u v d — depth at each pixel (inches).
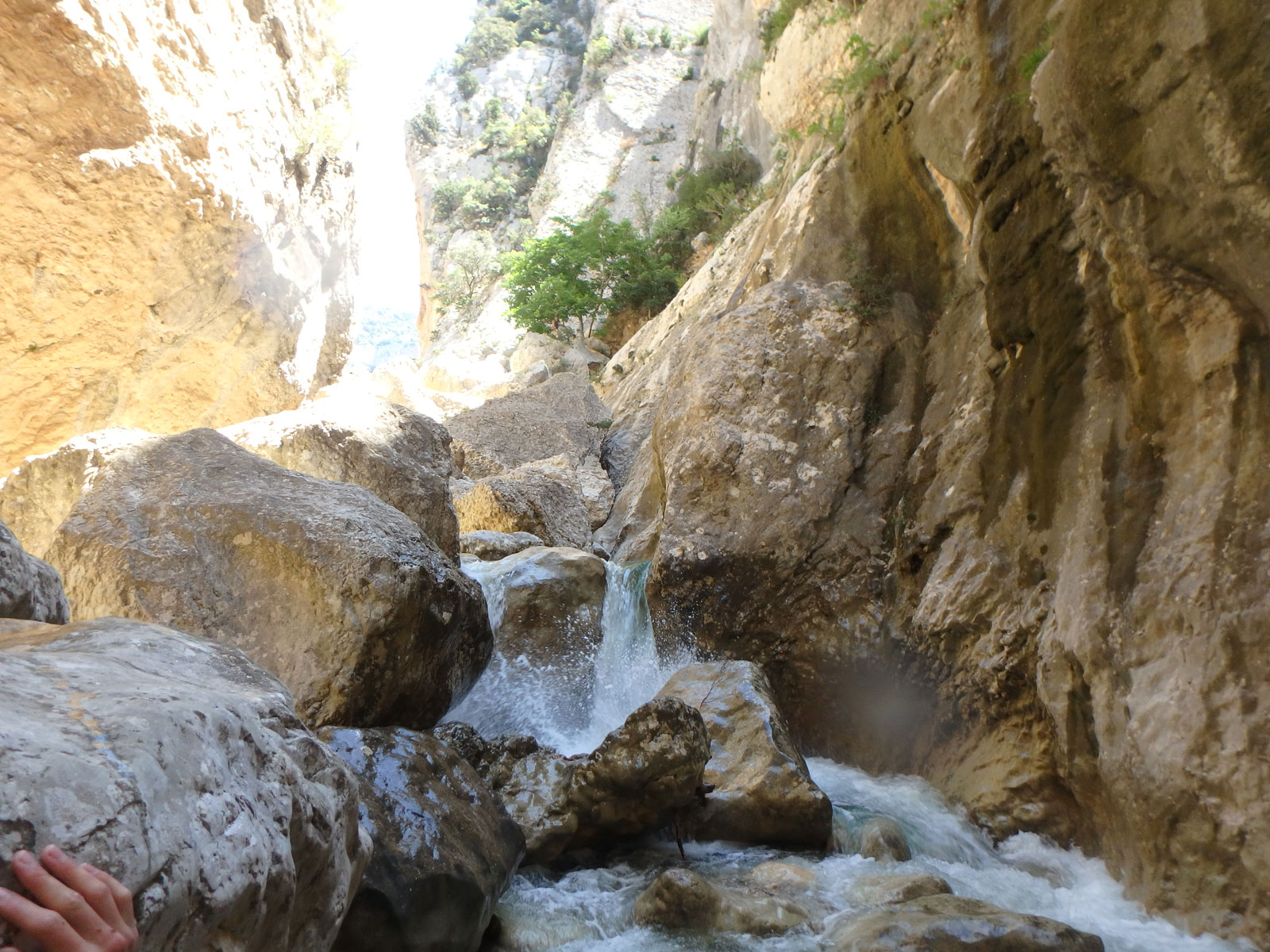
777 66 551.2
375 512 215.2
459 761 167.2
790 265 378.6
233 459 221.1
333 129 428.8
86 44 281.0
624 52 2015.3
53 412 336.2
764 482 298.5
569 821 179.5
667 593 293.4
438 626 207.3
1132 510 182.2
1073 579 190.9
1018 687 212.4
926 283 345.7
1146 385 185.3
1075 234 216.2
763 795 193.9
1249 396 162.4
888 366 322.0
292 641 189.5
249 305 386.3
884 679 261.1
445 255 2246.6
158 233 327.6
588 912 158.4
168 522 199.6
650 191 1804.9
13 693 67.2
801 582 283.4
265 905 74.3
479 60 2536.9
